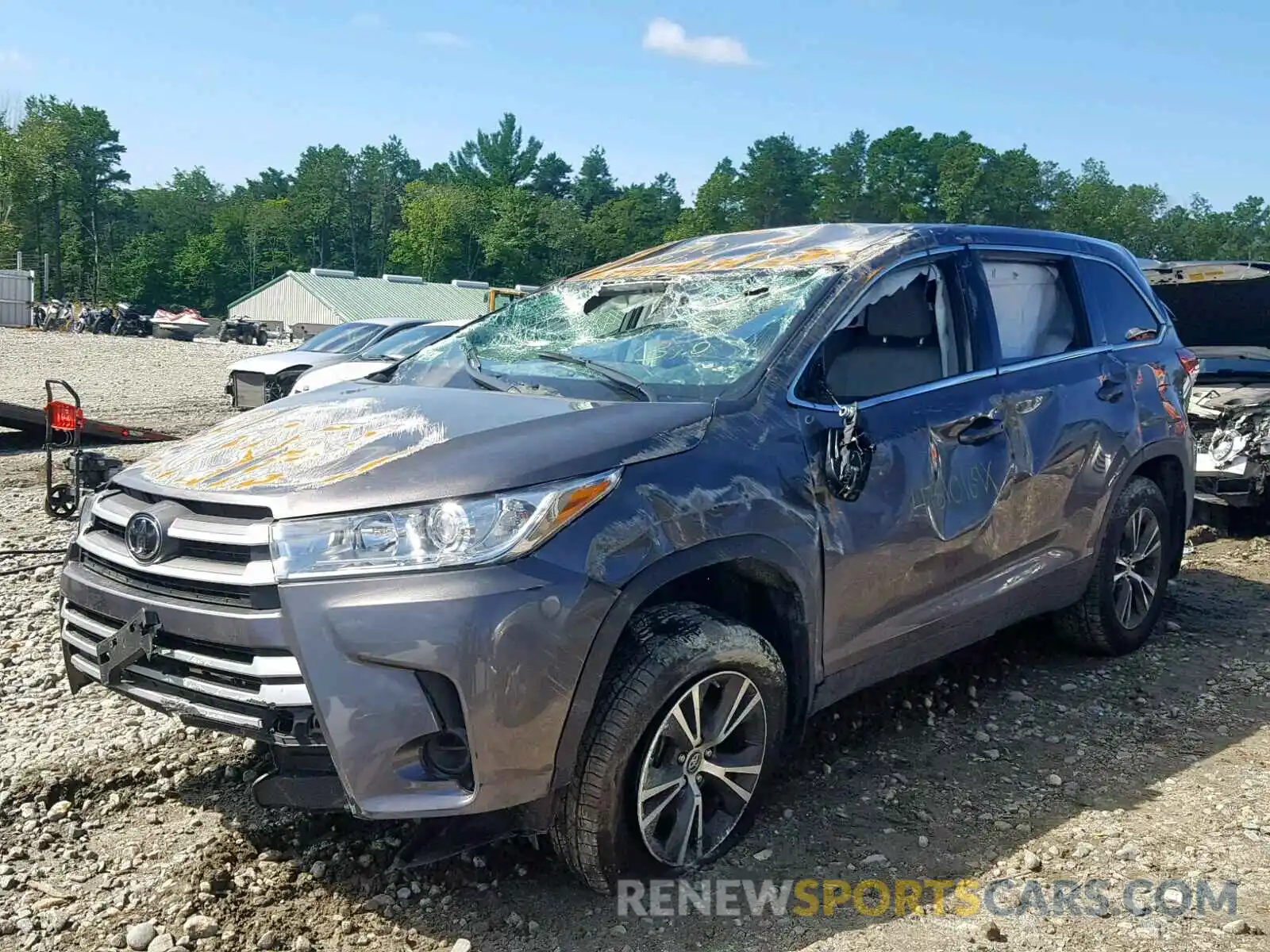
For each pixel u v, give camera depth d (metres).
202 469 3.24
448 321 13.96
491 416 3.34
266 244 137.75
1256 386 7.80
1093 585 4.91
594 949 2.95
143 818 3.64
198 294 126.75
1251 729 4.38
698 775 3.24
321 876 3.29
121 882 3.25
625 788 3.04
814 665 3.55
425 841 2.97
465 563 2.80
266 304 70.19
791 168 125.31
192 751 4.10
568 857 3.05
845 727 4.38
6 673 4.96
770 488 3.33
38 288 111.81
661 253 4.83
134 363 29.89
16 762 4.01
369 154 148.12
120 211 134.12
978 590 4.20
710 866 3.33
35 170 113.44
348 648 2.77
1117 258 5.23
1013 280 4.54
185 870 3.31
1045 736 4.31
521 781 2.85
